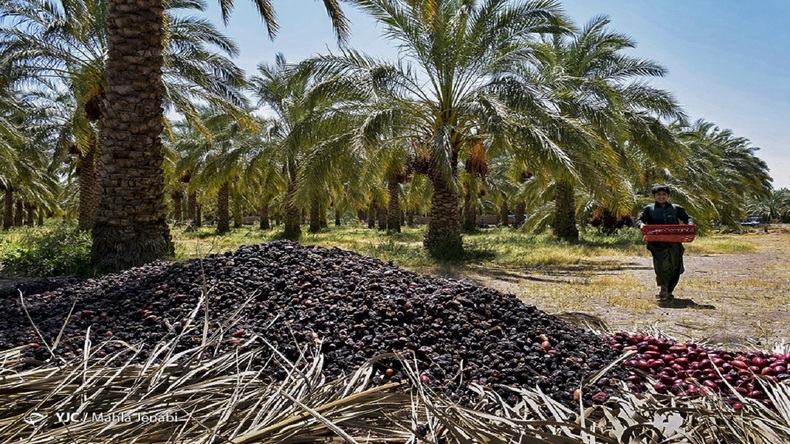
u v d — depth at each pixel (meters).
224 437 1.80
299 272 4.17
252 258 4.50
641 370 3.12
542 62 12.66
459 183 13.23
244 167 21.28
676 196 20.03
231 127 21.62
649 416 2.19
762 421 2.12
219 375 2.46
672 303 6.35
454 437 1.94
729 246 17.12
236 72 14.21
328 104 12.17
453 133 12.40
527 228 23.55
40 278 7.30
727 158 33.78
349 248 14.40
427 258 12.03
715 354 3.45
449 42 11.49
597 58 15.07
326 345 3.03
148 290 3.90
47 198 31.47
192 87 13.80
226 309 3.52
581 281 8.55
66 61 13.09
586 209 21.94
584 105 11.24
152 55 7.67
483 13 11.27
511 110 10.97
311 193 11.87
